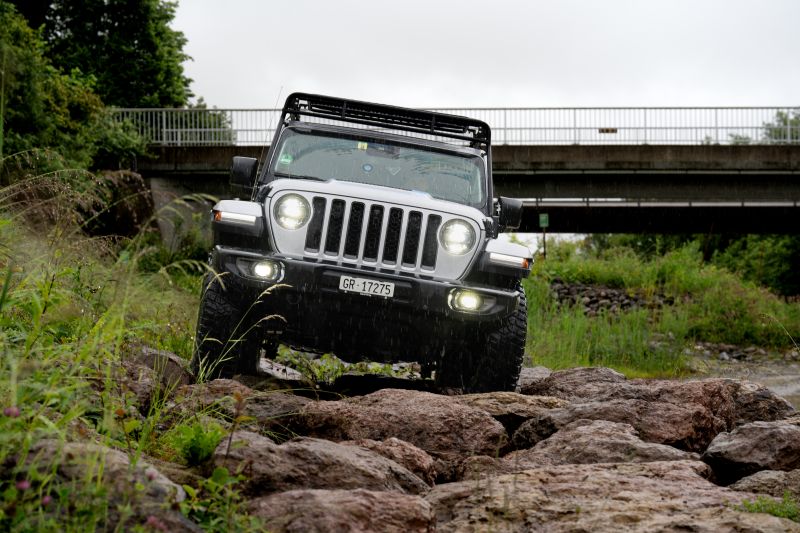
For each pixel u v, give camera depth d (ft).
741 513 10.80
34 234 14.71
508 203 25.64
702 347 71.00
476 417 16.26
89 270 16.90
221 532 9.11
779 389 47.88
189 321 25.09
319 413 15.93
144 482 8.99
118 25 137.49
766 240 164.45
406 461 13.37
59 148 69.67
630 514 10.90
